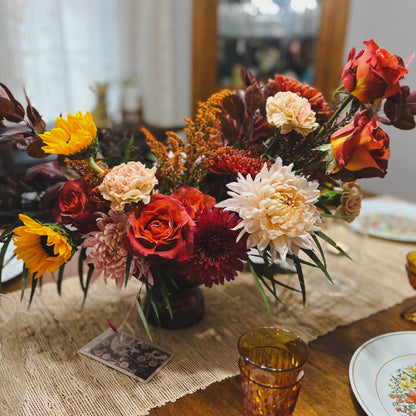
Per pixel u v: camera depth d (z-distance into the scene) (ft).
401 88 2.11
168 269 2.20
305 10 8.38
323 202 2.49
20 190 2.87
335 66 8.54
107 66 8.77
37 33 7.60
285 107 2.15
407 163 8.11
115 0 8.49
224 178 2.29
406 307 2.85
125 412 1.93
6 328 1.82
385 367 2.19
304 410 1.98
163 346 2.40
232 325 2.62
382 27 8.14
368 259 3.52
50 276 3.13
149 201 1.94
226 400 2.02
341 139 1.92
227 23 8.63
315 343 2.48
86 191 2.08
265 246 1.92
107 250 2.00
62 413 1.91
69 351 2.33
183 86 9.60
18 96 7.54
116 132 3.34
